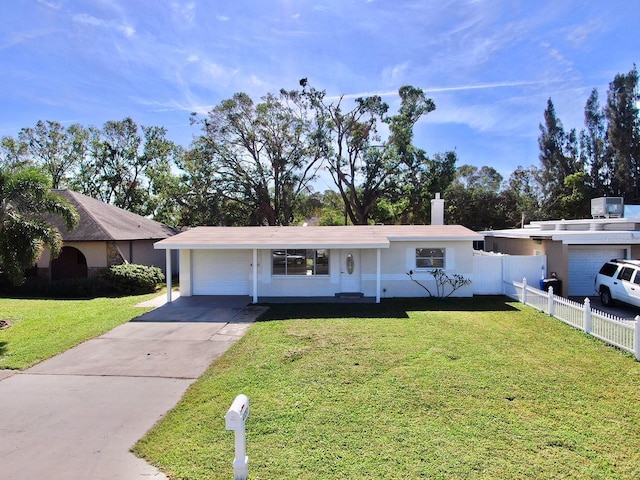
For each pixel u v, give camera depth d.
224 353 9.09
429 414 5.89
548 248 16.73
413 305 14.48
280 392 6.73
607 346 9.30
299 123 34.62
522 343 9.52
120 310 14.01
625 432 5.42
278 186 35.72
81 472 4.60
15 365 8.30
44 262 19.66
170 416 5.96
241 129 34.62
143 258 23.28
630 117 43.34
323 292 16.44
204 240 15.49
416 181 35.66
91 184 40.34
